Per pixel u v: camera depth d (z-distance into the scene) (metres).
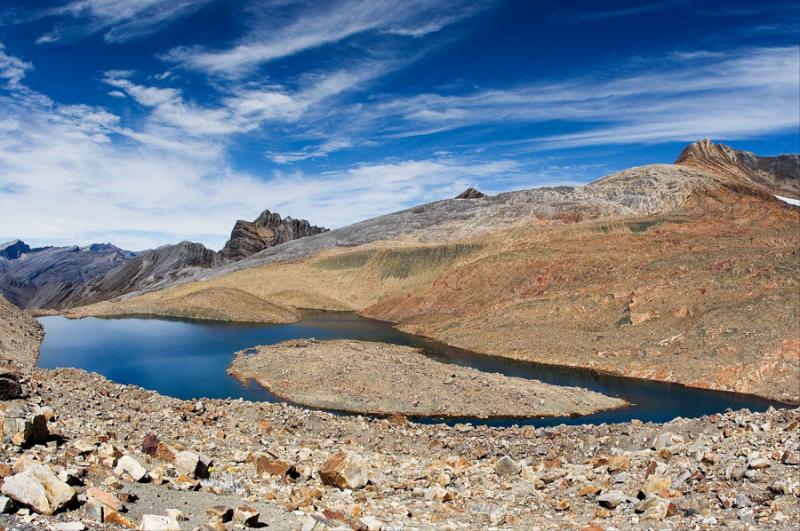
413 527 10.63
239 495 11.94
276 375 47.31
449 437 26.05
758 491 12.82
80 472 10.74
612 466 17.50
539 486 16.12
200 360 57.34
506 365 59.16
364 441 24.91
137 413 23.39
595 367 57.22
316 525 9.18
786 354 49.22
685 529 10.60
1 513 8.07
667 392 47.59
